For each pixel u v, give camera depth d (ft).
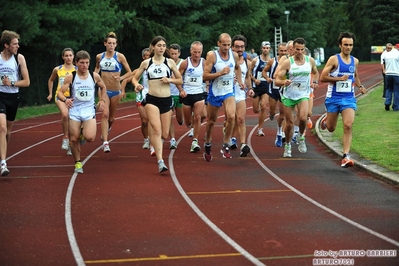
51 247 22.50
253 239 23.22
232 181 34.22
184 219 26.30
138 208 28.27
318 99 99.19
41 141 51.65
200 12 132.36
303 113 40.93
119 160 41.29
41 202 29.55
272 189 32.14
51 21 86.07
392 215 26.68
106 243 22.93
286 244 22.53
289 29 196.13
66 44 88.17
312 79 46.75
